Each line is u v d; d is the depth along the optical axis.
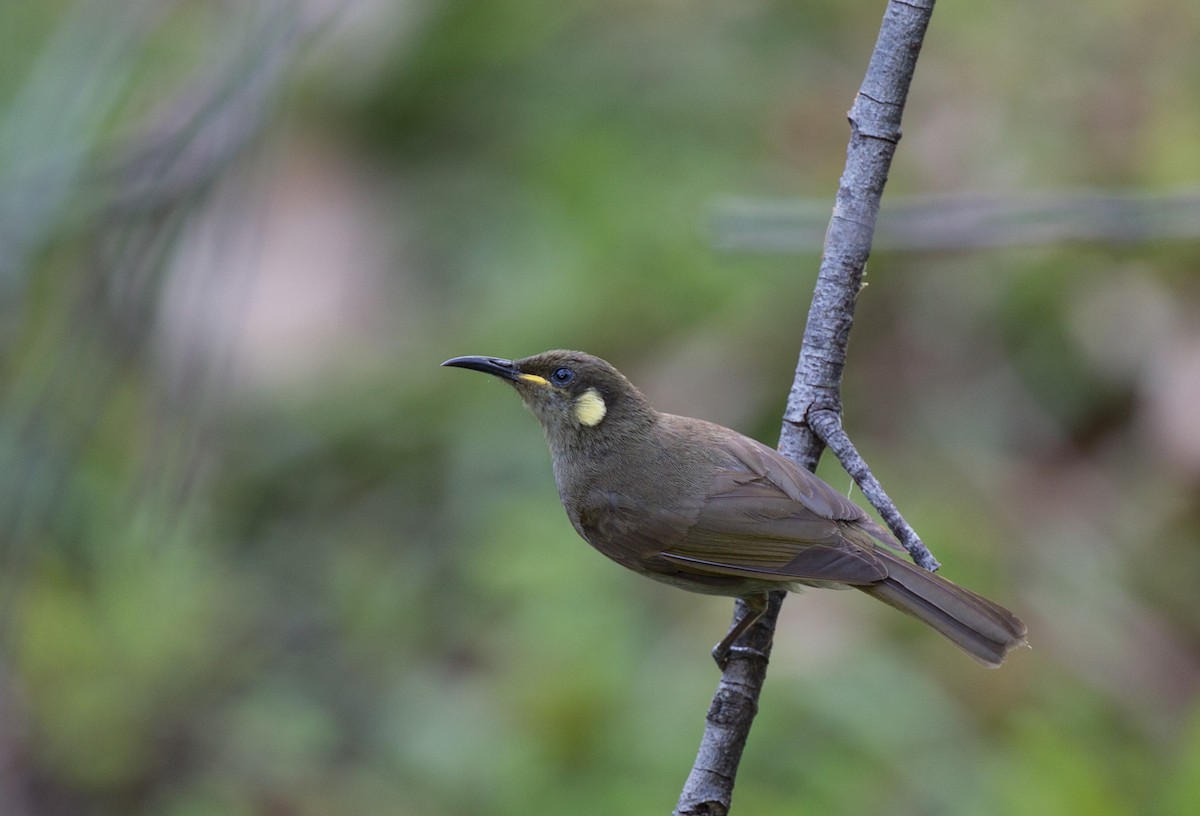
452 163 15.73
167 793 12.57
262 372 14.74
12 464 8.12
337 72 15.85
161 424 8.63
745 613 8.12
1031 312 13.44
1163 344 12.99
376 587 13.38
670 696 10.91
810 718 10.76
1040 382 13.20
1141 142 13.59
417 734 11.79
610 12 16.16
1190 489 12.45
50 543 12.23
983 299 13.55
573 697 10.78
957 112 14.21
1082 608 11.84
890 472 12.61
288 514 14.16
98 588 12.86
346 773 12.18
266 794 12.23
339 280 15.20
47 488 8.20
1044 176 13.65
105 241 8.08
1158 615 11.94
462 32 16.03
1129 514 12.46
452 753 11.56
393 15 15.91
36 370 8.29
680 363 13.62
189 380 8.62
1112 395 13.05
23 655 12.71
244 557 13.79
